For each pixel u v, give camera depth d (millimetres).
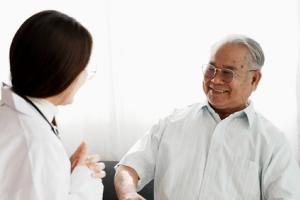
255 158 1418
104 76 2055
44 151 901
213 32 1961
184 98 2037
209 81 1412
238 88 1378
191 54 1994
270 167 1398
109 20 1998
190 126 1524
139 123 2096
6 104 953
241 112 1468
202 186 1427
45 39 897
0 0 2020
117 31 2010
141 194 1922
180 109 1618
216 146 1451
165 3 1977
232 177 1416
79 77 986
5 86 993
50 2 2016
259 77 1421
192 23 1972
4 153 892
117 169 1516
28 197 879
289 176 1378
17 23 2035
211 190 1416
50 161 901
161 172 1523
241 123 1481
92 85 2070
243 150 1436
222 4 1939
